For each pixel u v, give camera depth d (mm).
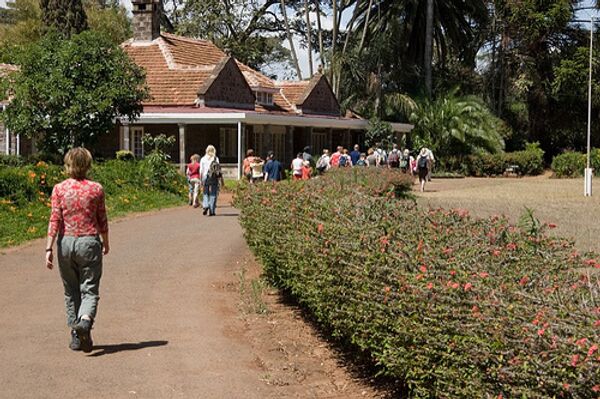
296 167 27719
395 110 50531
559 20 53750
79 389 6699
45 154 29375
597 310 4125
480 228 7023
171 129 36469
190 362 7578
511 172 51781
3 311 9531
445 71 57969
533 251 6195
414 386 5750
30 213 17656
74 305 7793
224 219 20484
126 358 7625
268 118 35781
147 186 25000
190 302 10273
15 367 7262
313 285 7805
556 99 57062
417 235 6484
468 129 51094
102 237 7934
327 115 44656
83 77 28516
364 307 6207
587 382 3799
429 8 52281
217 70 36656
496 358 4355
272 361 7707
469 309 4680
